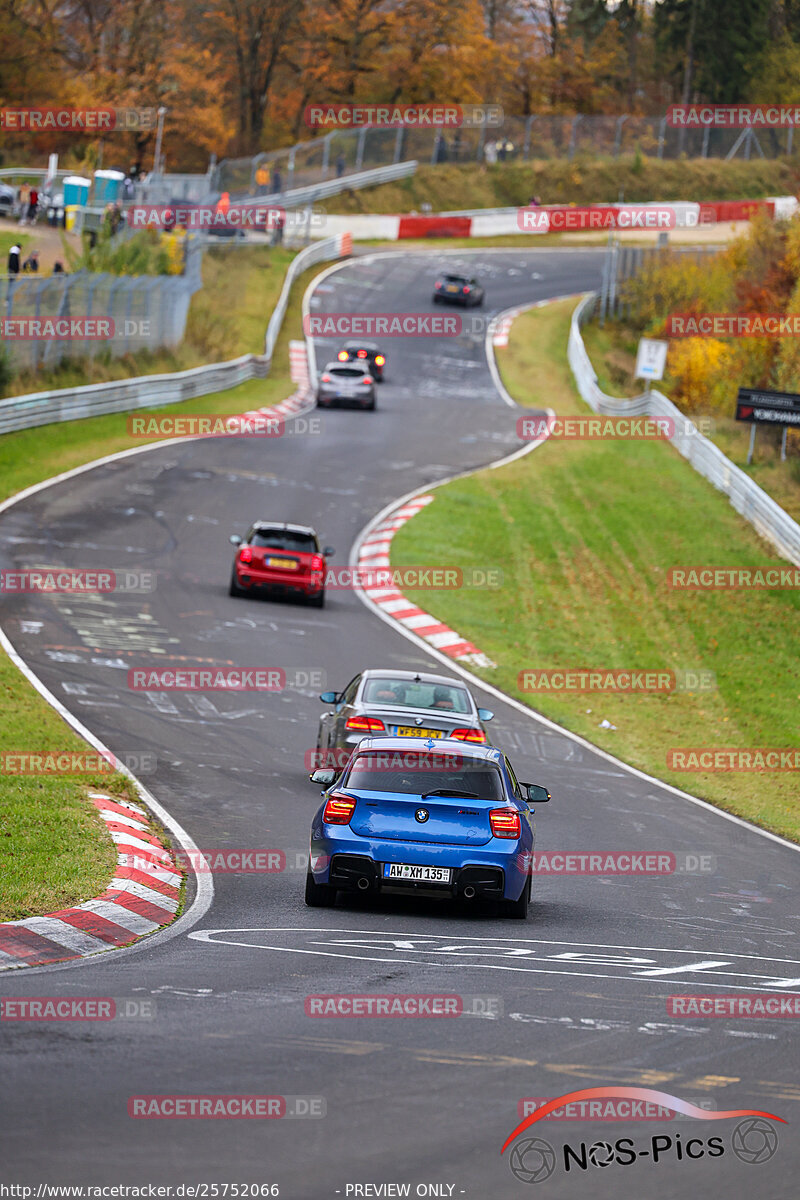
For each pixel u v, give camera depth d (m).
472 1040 25.59
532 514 137.25
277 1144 19.83
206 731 68.00
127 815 50.66
